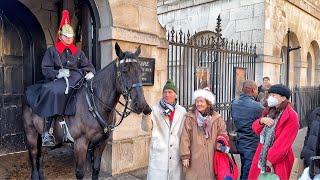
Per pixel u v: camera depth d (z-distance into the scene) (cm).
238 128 420
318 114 357
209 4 1091
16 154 675
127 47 548
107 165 543
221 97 836
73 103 412
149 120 398
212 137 334
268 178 304
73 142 427
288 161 338
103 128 407
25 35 699
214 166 332
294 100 1046
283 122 326
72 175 539
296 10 1192
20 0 659
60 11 715
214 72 795
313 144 347
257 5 961
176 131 347
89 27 634
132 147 562
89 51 634
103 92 401
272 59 980
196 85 738
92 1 545
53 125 425
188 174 336
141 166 580
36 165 487
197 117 338
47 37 718
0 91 662
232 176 328
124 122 551
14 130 689
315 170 247
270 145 333
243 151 412
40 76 714
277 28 1034
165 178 343
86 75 443
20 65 694
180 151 337
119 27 535
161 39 623
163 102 355
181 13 1191
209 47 762
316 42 1440
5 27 666
